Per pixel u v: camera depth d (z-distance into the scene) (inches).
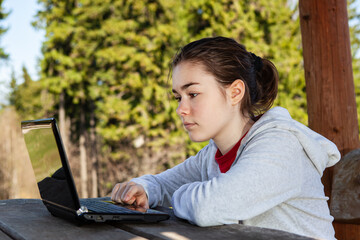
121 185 54.4
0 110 615.2
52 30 422.6
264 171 41.6
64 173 39.2
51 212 47.8
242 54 49.3
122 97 418.6
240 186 40.6
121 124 417.1
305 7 106.6
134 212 42.4
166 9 370.9
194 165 60.6
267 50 299.7
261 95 53.3
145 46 372.8
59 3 432.8
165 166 385.7
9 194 601.6
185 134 349.1
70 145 524.7
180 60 47.2
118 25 383.9
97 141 483.2
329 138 102.7
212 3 320.8
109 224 41.9
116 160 440.1
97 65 428.8
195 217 40.4
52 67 458.9
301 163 45.2
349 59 104.4
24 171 608.4
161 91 365.7
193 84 45.9
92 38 416.2
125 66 386.9
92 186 489.7
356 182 78.7
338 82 102.6
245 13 323.9
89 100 480.4
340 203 80.0
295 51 297.0
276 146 43.7
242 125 49.8
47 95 517.0
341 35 103.3
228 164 49.9
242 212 40.6
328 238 47.1
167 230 38.8
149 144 369.1
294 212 44.9
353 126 103.2
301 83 290.2
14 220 44.6
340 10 103.8
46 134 41.0
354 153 84.0
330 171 96.3
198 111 46.1
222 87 46.9
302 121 283.1
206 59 46.2
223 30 318.7
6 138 614.2
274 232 36.8
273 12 315.6
